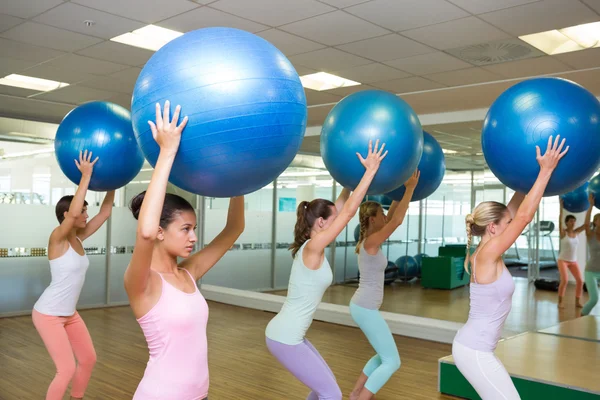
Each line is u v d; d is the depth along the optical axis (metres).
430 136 3.43
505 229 2.56
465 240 7.50
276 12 3.98
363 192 2.48
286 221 9.41
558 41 4.70
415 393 4.36
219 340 6.13
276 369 4.98
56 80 6.05
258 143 1.52
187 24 4.30
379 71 5.50
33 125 7.77
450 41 4.52
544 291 6.04
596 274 5.59
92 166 2.73
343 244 8.83
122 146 2.75
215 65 1.47
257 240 9.07
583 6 3.72
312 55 5.01
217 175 1.57
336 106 2.67
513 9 3.80
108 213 3.73
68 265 3.34
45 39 4.68
